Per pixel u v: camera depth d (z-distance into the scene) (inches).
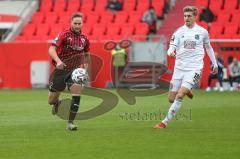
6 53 3265.3
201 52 1343.5
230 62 2974.9
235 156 991.0
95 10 3558.1
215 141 1162.0
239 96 2517.2
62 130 1346.0
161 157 983.6
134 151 1043.3
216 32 3216.0
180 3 3454.7
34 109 1932.8
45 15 3587.6
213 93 2719.0
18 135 1261.1
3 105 2110.0
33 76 3206.2
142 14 3449.8
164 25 3380.9
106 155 1003.9
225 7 3376.0
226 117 1640.0
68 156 994.7
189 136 1233.4
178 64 1353.3
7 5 3700.8
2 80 3275.1
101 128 1382.9
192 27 1341.0
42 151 1046.4
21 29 3550.7
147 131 1318.9
